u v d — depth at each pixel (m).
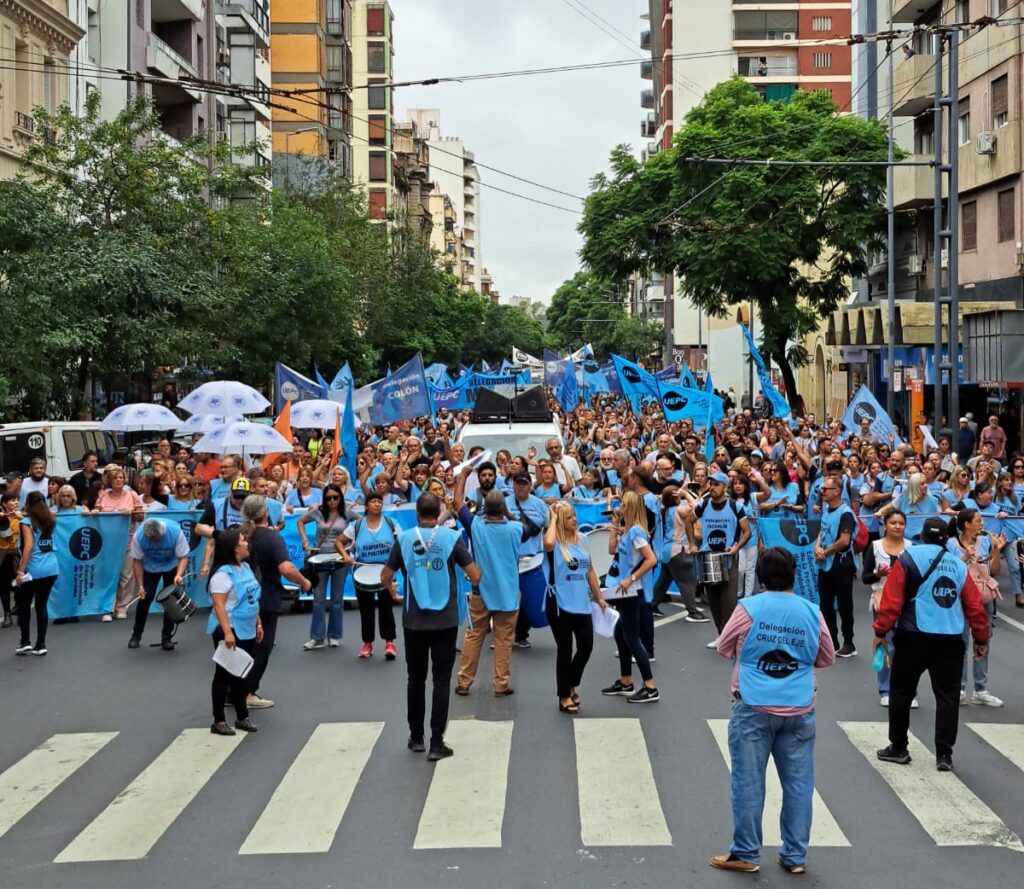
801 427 28.44
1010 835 7.80
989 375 30.94
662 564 15.82
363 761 9.51
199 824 8.17
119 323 26.78
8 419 25.70
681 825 7.98
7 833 8.13
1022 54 35.38
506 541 11.38
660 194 47.06
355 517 14.10
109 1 41.16
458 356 79.75
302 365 41.88
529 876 7.11
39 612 13.89
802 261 45.41
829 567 13.34
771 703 7.11
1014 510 16.95
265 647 11.02
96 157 29.75
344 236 56.50
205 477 20.03
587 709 11.06
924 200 41.56
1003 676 12.42
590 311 141.12
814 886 6.95
